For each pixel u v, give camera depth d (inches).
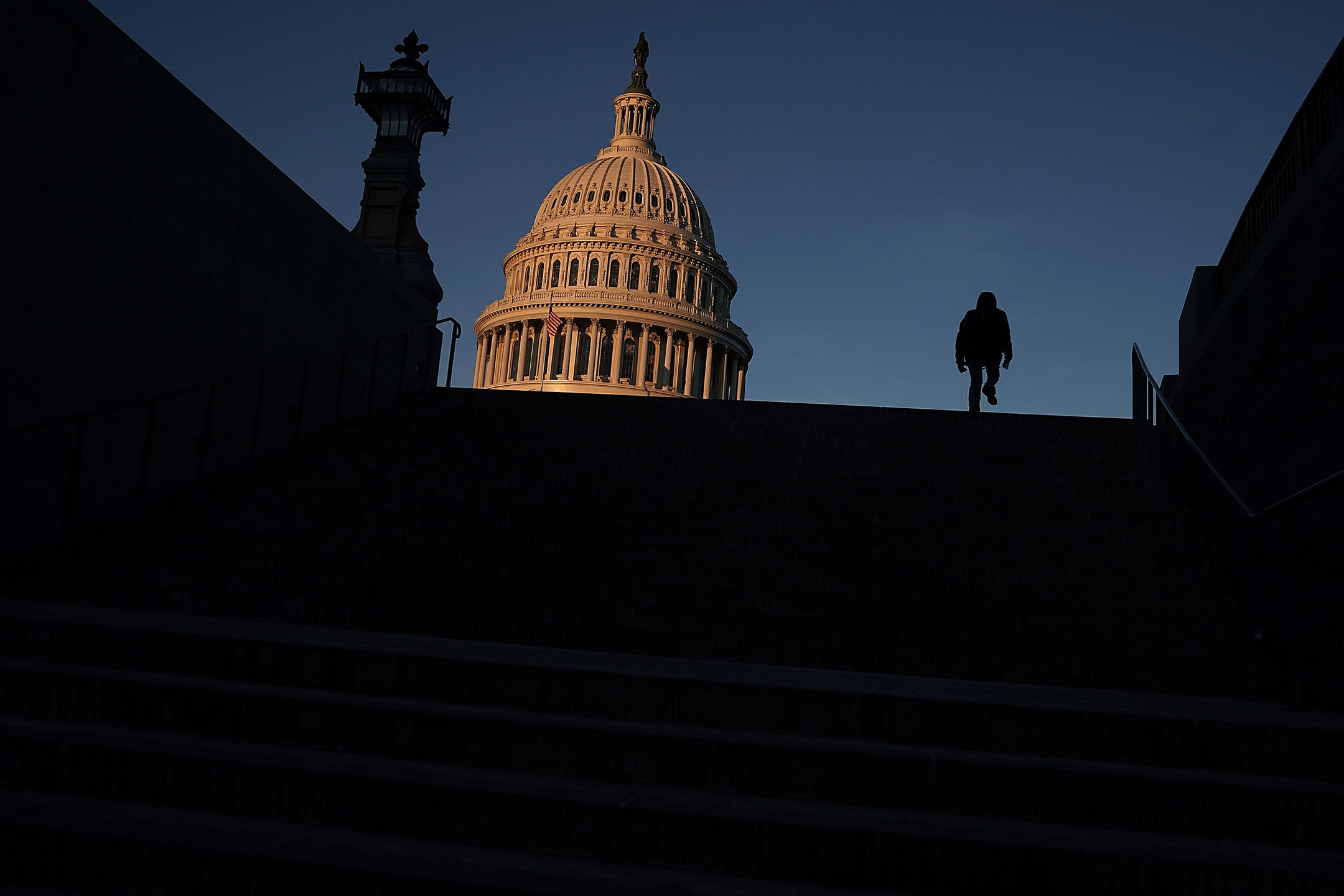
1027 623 303.3
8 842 155.5
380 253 755.4
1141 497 432.1
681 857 157.8
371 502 402.6
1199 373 462.6
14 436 348.5
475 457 479.5
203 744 186.1
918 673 273.1
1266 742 185.6
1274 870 147.8
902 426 540.4
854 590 329.7
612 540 360.2
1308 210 310.2
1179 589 332.5
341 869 146.1
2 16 339.9
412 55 832.3
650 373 3791.8
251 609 295.9
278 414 513.3
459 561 342.0
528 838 161.8
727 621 296.0
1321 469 281.6
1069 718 191.0
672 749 180.4
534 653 248.7
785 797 176.6
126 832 155.8
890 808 173.8
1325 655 254.2
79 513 382.3
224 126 468.1
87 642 220.4
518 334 3831.2
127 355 408.2
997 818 171.9
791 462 478.9
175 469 437.7
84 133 380.5
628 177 4074.8
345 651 211.5
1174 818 168.9
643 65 4606.3
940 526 392.2
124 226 404.2
